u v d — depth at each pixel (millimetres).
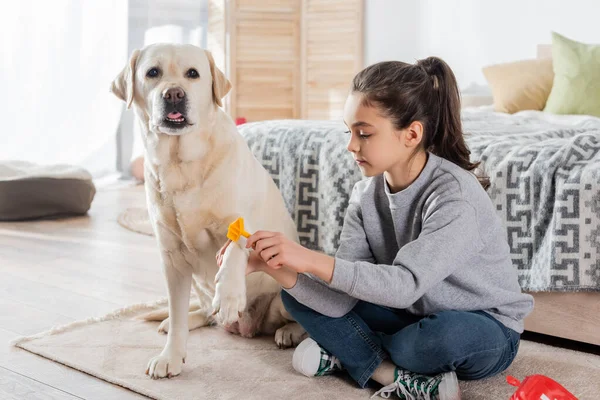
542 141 2068
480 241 1448
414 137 1440
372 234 1613
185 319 1721
